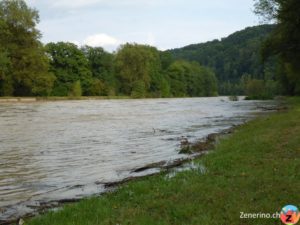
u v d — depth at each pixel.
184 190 9.70
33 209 10.30
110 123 33.19
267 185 9.44
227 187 9.58
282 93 98.00
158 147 20.55
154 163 15.94
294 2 42.12
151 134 26.00
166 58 151.88
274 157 12.83
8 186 12.74
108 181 13.26
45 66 87.88
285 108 47.59
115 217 8.22
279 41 46.03
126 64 120.62
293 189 8.95
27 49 84.56
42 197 11.47
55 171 14.92
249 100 88.94
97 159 17.28
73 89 100.06
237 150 15.05
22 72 83.06
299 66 51.06
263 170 11.03
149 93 126.75
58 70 101.50
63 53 102.25
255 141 16.53
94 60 114.38
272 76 120.44
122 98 111.00
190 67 161.00
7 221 9.28
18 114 41.66
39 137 24.14
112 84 116.25
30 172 14.76
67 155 18.20
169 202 8.82
